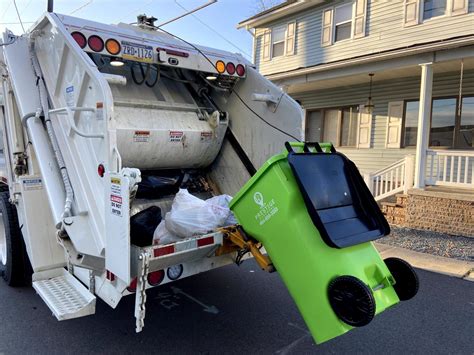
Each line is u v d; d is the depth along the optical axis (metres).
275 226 2.78
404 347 3.34
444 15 10.00
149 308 4.05
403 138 10.94
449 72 9.83
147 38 3.73
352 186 3.07
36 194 3.48
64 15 3.32
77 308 2.90
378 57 9.10
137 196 3.93
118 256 2.63
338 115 12.54
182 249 2.86
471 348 3.33
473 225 7.45
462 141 9.72
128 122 3.80
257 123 4.35
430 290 4.64
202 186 4.64
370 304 2.32
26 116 3.39
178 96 4.41
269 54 14.93
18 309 3.92
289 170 2.81
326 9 12.77
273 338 3.47
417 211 8.25
